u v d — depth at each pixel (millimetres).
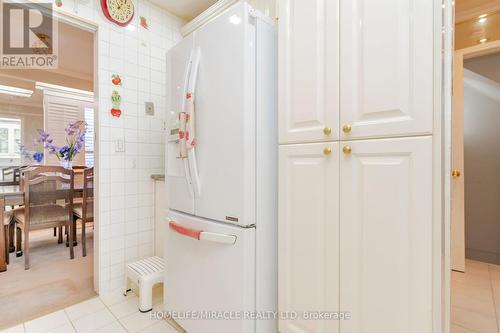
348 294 1004
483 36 2285
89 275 2316
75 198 2945
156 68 2275
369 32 942
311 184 1116
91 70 3834
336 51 1029
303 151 1144
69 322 1643
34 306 1812
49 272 2369
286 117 1209
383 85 908
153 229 2256
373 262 940
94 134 1983
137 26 2145
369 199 948
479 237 2639
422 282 838
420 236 841
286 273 1212
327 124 1060
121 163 2053
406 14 861
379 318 928
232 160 1204
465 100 2705
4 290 2029
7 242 2537
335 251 1040
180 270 1513
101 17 1934
